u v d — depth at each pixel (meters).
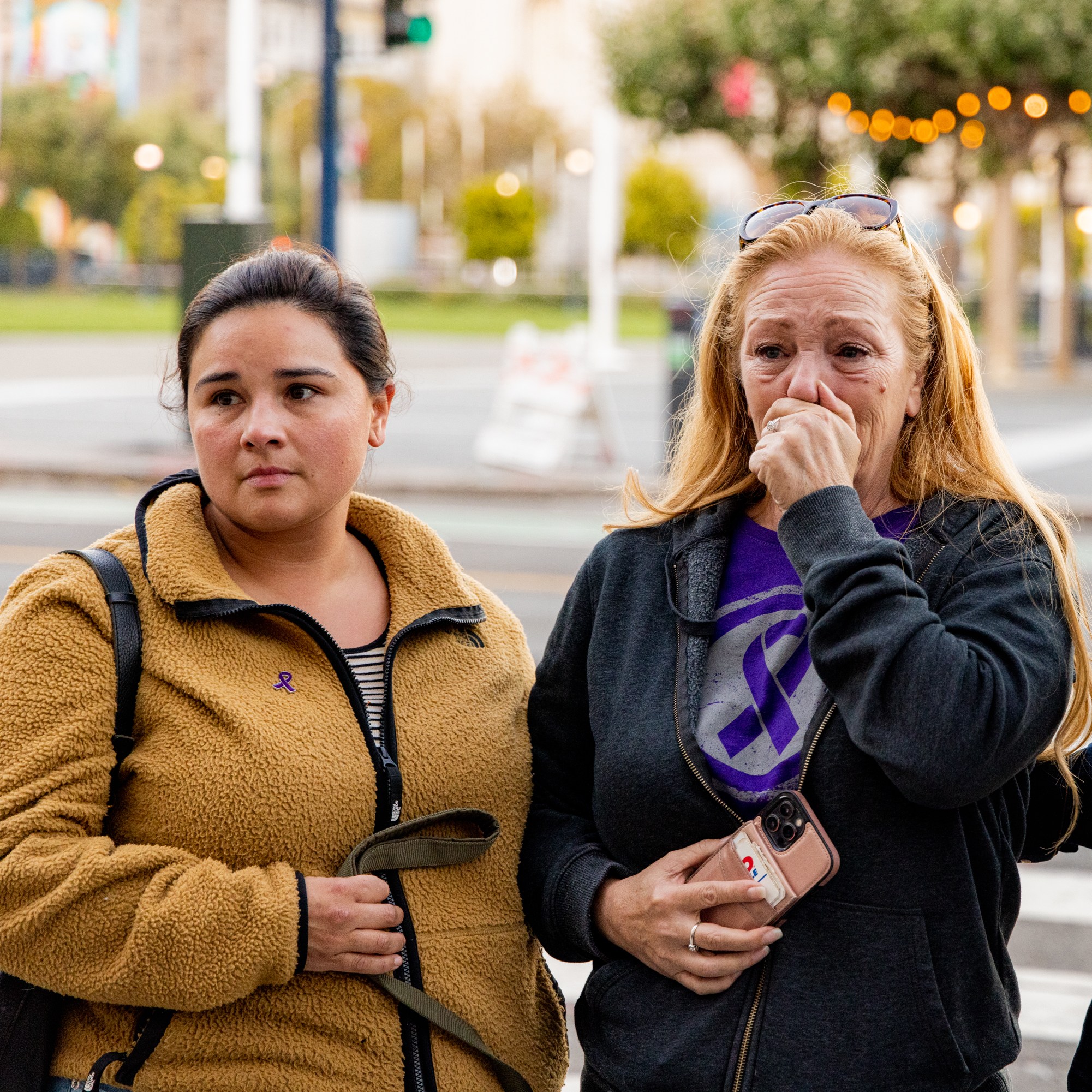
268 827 2.19
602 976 2.35
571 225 95.75
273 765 2.20
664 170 69.12
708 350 2.56
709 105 27.62
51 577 2.28
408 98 98.50
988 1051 2.15
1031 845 2.53
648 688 2.38
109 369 30.36
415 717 2.38
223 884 2.10
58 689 2.18
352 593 2.48
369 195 96.19
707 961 2.17
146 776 2.20
